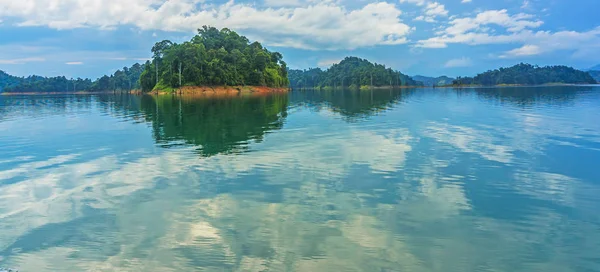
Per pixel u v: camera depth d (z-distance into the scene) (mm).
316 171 12398
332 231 7660
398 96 80062
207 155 15180
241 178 11672
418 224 8016
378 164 13266
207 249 6984
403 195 9891
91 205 9500
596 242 7211
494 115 29734
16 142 19438
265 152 15633
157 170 12852
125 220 8461
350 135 20078
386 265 6348
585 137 18281
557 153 14734
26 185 11406
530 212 8703
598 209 8836
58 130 24141
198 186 10906
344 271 6164
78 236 7703
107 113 38000
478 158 14023
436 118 28266
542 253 6812
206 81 125062
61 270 6430
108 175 12352
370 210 8820
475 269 6270
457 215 8516
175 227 8008
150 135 21047
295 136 19953
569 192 10070
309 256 6645
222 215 8617
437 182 11055
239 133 21344
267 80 150375
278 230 7742
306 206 9117
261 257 6641
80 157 15297
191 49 123688
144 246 7188
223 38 154375
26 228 8164
